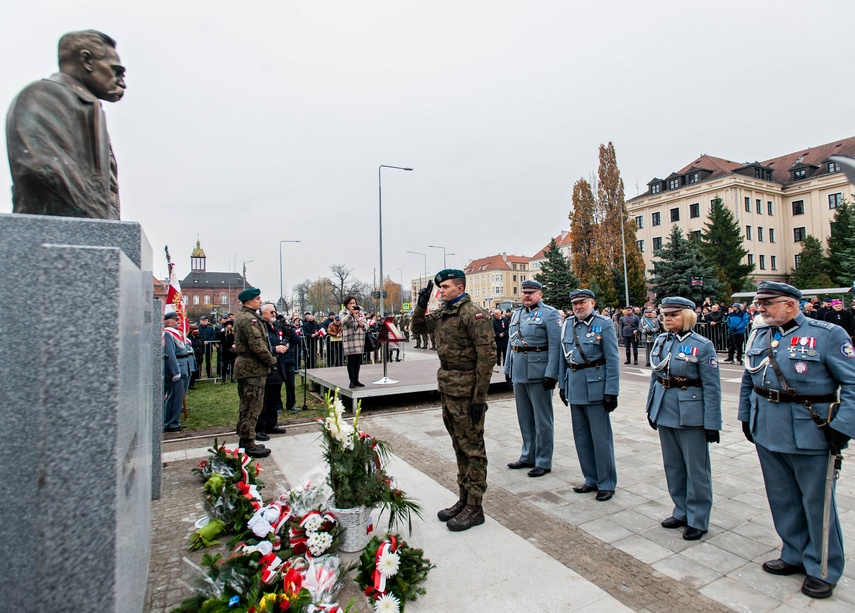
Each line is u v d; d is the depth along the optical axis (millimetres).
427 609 2840
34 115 2441
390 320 9352
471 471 3982
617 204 41375
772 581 3141
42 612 1572
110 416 1669
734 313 14766
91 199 2643
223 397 10203
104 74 2854
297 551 3238
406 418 8180
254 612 2445
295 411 8766
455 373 4082
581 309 4820
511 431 7344
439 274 4156
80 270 1677
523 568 3301
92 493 1634
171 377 7164
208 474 4707
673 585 3092
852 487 4809
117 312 1707
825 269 39906
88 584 1613
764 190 47281
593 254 41062
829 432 2996
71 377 1640
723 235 38344
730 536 3785
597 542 3688
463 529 3881
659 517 4156
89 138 2709
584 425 4809
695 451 3756
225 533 3621
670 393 3910
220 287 81938
